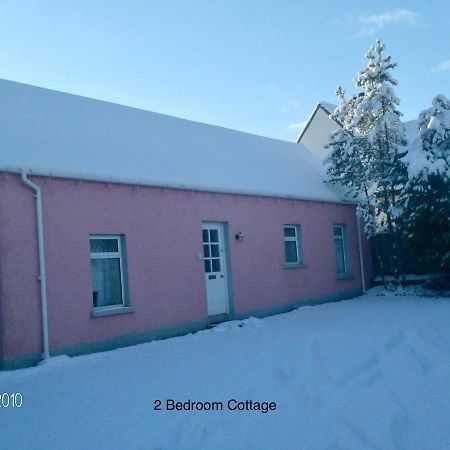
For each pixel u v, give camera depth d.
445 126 16.09
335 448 4.89
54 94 12.92
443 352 8.42
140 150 12.69
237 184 14.12
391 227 17.69
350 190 18.33
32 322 9.30
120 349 10.43
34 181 9.60
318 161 20.92
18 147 9.98
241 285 13.87
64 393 7.22
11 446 5.40
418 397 6.27
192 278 12.42
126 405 6.53
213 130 17.12
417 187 15.94
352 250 18.72
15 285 9.14
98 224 10.56
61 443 5.40
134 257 11.20
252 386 7.08
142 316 11.19
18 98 11.83
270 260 14.93
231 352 9.47
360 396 6.40
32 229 9.47
